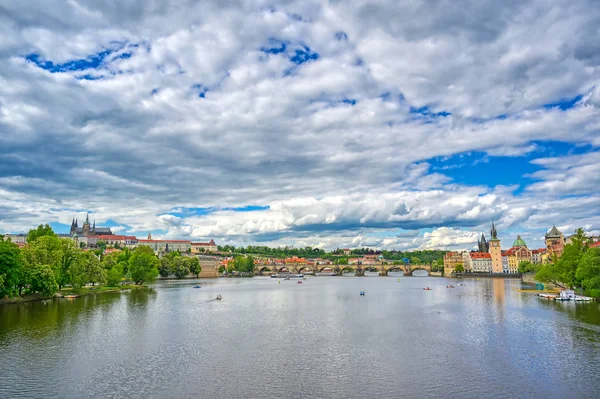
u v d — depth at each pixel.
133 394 65.88
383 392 66.69
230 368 78.81
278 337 105.50
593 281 162.88
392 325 121.88
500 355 86.00
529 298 189.50
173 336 106.25
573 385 68.75
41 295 181.25
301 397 64.81
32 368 78.31
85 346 94.81
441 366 79.31
